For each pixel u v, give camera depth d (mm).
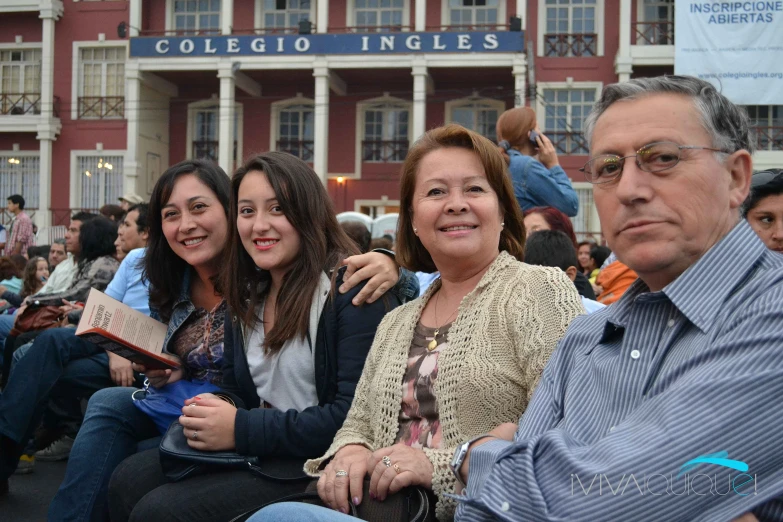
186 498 2730
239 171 3312
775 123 24406
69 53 27312
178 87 28250
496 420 2430
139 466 3094
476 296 2625
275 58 25156
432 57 24484
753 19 17766
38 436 5211
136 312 3617
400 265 3049
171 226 3656
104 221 6477
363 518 2381
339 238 3352
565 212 5328
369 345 3021
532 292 2525
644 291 2010
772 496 1542
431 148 2789
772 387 1574
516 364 2465
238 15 27266
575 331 2170
